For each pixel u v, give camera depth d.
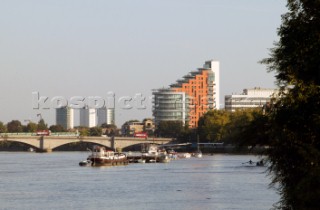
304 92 66.06
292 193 62.78
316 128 65.06
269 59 70.94
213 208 140.38
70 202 156.50
